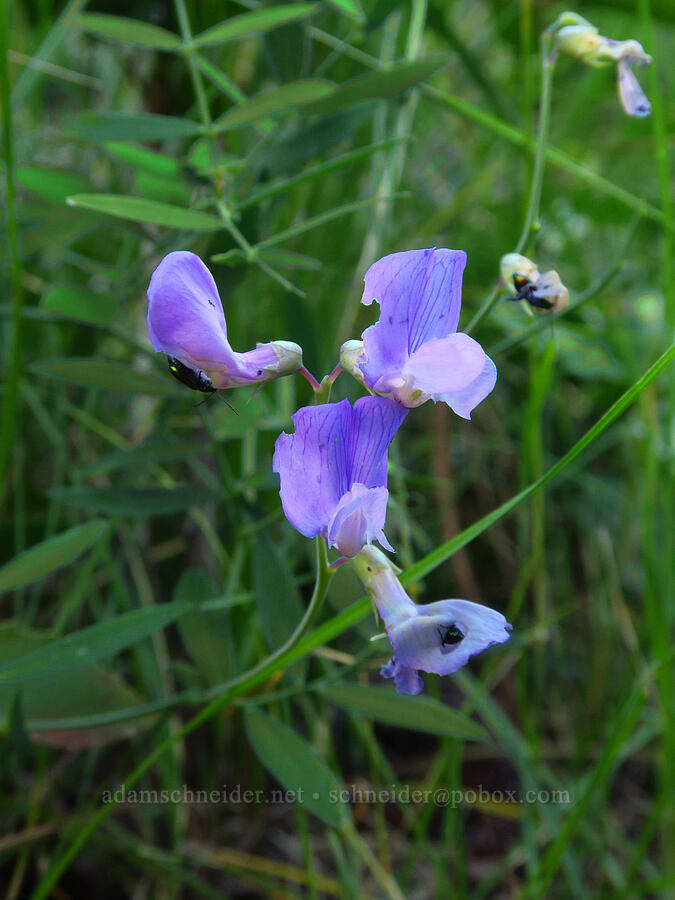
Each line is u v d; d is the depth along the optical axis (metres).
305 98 0.15
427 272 0.11
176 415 0.22
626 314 0.31
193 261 0.11
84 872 0.22
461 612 0.11
